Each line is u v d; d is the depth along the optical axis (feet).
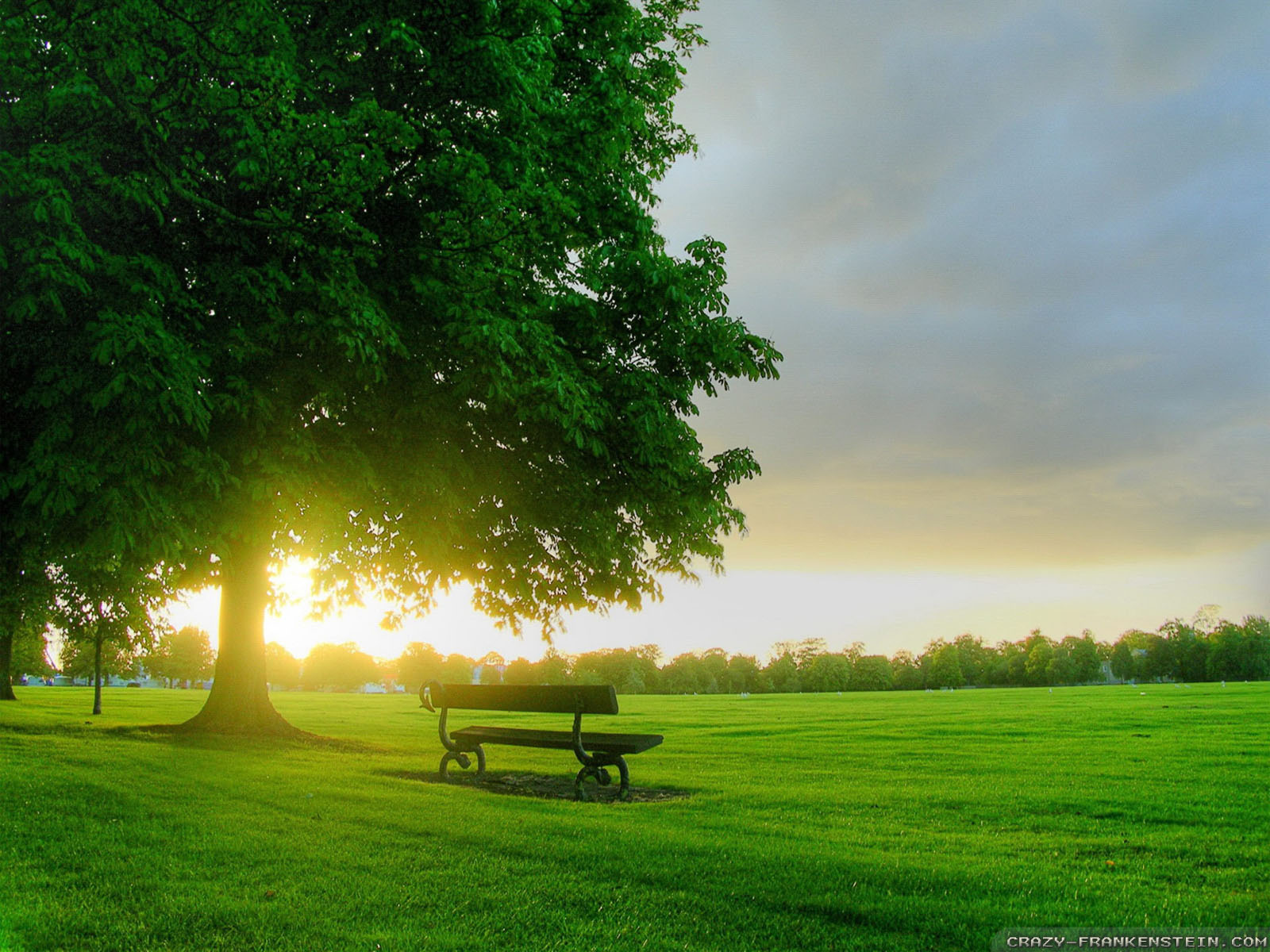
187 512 37.47
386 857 21.12
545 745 35.58
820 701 186.91
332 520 43.32
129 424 33.22
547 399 43.52
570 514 53.31
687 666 488.44
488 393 40.29
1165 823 29.19
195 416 35.83
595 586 60.03
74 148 34.32
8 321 33.60
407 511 49.16
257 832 23.80
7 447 35.53
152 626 107.76
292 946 15.08
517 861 20.81
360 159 38.45
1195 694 179.93
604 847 22.29
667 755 53.93
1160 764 48.44
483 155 43.32
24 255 30.66
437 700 39.99
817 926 16.43
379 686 508.53
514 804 29.73
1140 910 17.81
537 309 47.88
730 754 54.75
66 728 61.41
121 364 32.14
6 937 15.35
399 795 30.81
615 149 52.70
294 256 40.34
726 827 26.58
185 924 16.20
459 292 42.78
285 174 37.76
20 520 37.11
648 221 52.29
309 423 45.11
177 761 40.42
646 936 15.65
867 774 43.01
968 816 30.01
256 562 59.72
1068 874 20.93
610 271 48.75
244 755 44.42
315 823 25.09
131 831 23.85
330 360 43.06
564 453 50.78
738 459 52.75
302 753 46.98
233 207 39.65
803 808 31.19
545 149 48.32
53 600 97.96
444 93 42.19
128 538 33.35
